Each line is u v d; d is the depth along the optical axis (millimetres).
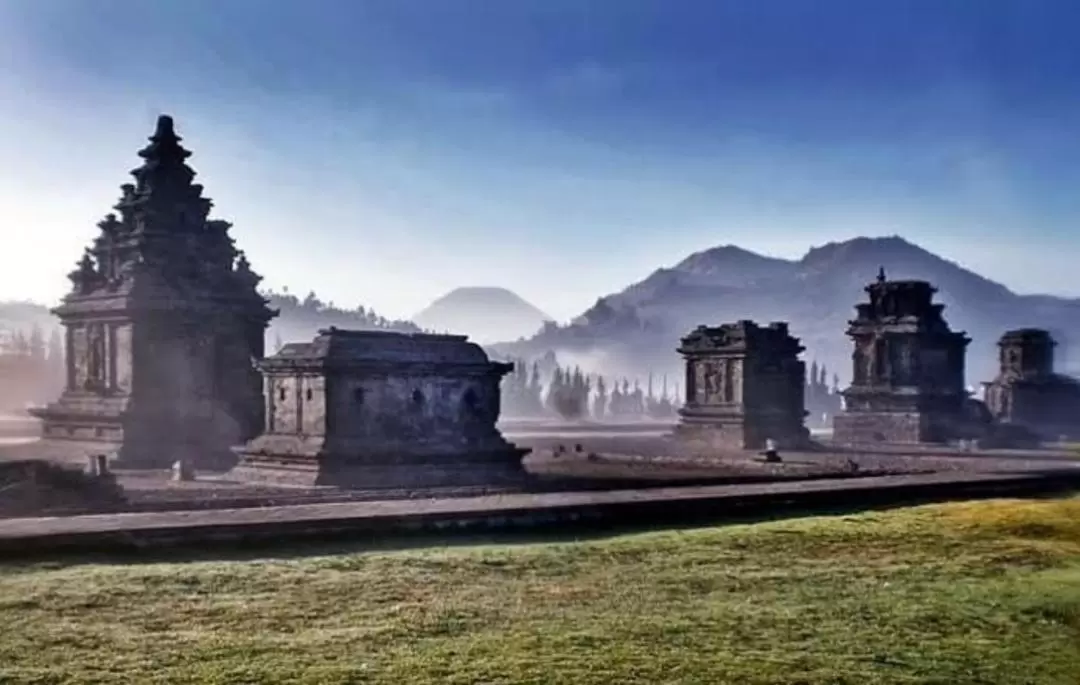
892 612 21203
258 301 73438
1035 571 25953
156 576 22328
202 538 26125
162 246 70438
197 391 69188
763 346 90188
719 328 92000
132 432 65438
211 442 67625
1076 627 20453
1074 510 36406
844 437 95312
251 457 52656
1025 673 17406
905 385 93688
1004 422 100562
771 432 89000
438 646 17938
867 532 31109
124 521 27000
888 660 17828
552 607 20922
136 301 67000
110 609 19859
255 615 19750
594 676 16422
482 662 16984
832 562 26625
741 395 89188
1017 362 108375
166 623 19047
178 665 16641
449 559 25203
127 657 17016
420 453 51125
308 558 25031
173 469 56750
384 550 26578
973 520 33719
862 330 95750
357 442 50344
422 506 31594
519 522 30875
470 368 53938
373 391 51281
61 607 19844
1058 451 81625
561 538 29891
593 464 70125
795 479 51312
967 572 25625
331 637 18375
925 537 30422
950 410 93688
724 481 51906
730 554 27297
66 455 65312
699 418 90938
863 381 95688
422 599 21344
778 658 17734
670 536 29859
